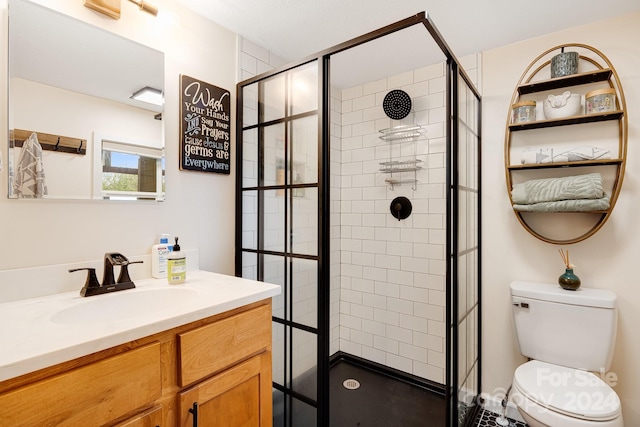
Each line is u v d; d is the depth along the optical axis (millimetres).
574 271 1793
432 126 2312
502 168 2016
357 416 1999
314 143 1577
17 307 1035
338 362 2711
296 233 1659
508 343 1999
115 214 1371
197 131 1668
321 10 1667
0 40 1103
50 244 1195
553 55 1858
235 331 1108
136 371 842
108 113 1351
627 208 1661
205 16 1717
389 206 2510
